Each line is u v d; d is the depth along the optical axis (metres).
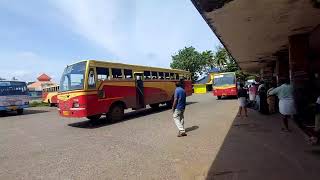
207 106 22.19
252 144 8.76
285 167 6.36
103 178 6.55
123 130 12.98
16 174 7.30
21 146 10.81
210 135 10.64
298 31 11.27
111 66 15.74
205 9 7.50
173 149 8.88
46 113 26.72
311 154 7.23
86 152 9.14
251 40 12.45
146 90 18.84
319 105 9.11
